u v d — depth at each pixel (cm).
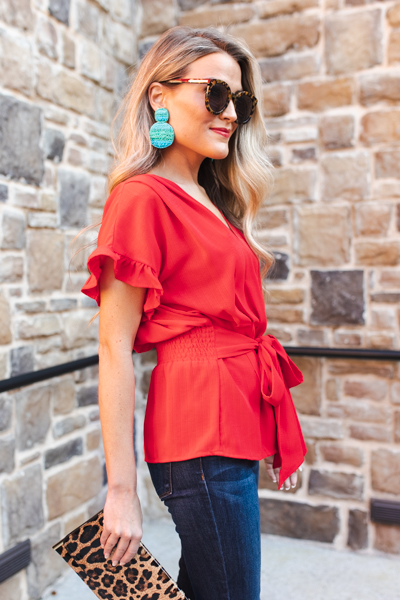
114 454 92
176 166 118
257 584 103
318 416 260
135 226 95
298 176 260
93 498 244
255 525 102
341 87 252
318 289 259
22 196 198
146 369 286
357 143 251
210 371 101
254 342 114
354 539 256
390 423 251
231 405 100
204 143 109
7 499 191
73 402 231
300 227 261
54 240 218
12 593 194
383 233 249
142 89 113
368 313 253
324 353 252
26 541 198
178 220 100
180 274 103
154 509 289
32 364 204
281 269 265
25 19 198
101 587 94
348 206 254
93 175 247
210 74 108
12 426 194
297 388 263
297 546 262
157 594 92
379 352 245
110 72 261
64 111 224
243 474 102
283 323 265
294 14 257
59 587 217
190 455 97
